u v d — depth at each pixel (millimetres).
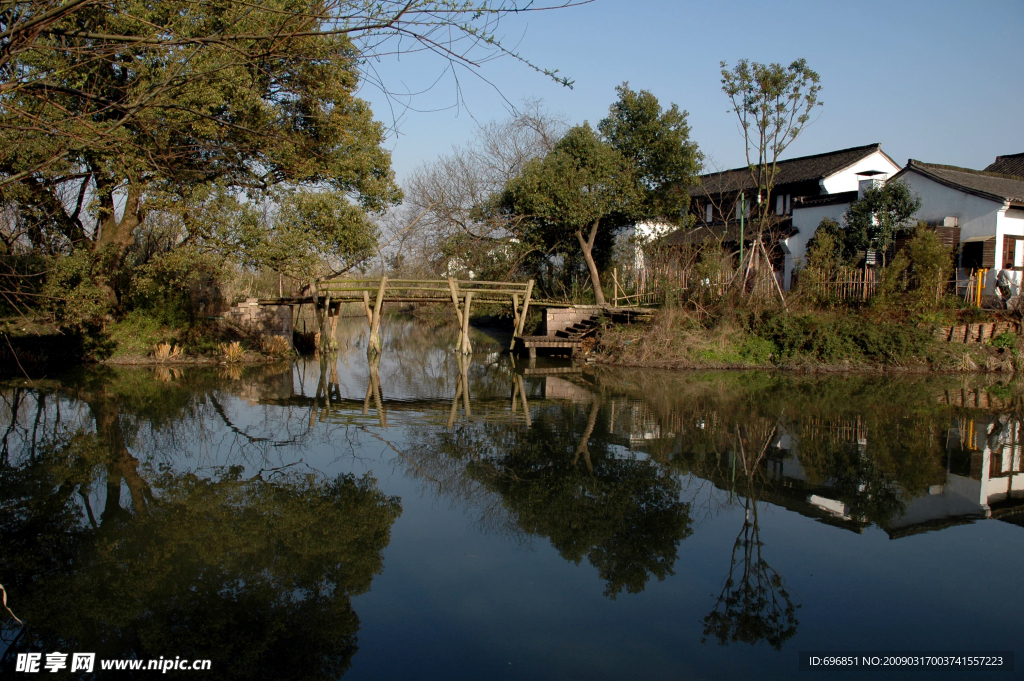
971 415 11500
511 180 22453
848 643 4453
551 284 24938
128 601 5090
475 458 8820
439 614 4855
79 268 14234
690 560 5746
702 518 6707
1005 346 16719
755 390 14078
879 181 19859
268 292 27266
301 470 8336
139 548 6016
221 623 4789
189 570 5586
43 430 10336
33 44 4453
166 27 5117
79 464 8547
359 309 45625
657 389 14305
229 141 6590
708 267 18891
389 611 4910
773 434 10070
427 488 7648
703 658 4254
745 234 23781
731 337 17750
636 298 22203
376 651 4371
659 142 21625
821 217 21672
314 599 5070
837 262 19047
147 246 18844
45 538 6242
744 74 18188
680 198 22141
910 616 4801
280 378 16234
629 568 5609
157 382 15211
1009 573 5484
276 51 4887
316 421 11070
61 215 13148
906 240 18641
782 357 17094
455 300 20656
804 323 17312
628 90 22234
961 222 18828
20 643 4559
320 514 6855
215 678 4109
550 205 20906
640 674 4090
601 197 21219
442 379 16172
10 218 10773
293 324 24094
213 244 15711
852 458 8781
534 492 7484
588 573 5516
